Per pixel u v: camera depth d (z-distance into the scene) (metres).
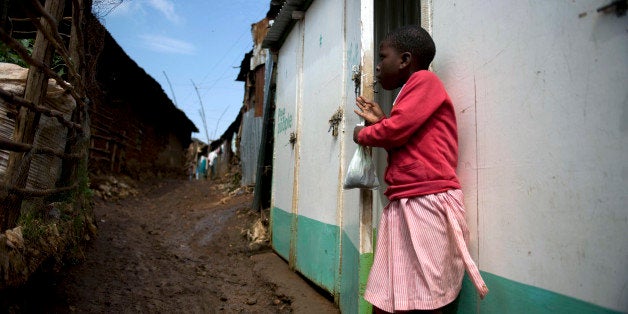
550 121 1.27
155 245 4.89
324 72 3.55
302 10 4.38
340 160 2.96
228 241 5.39
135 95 11.76
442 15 1.95
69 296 2.70
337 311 2.90
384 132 1.63
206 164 28.81
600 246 1.08
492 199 1.54
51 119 2.88
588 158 1.13
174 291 3.36
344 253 2.77
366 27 2.23
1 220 2.12
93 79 4.13
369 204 2.21
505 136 1.47
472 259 1.61
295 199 4.16
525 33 1.39
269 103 6.54
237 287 3.74
